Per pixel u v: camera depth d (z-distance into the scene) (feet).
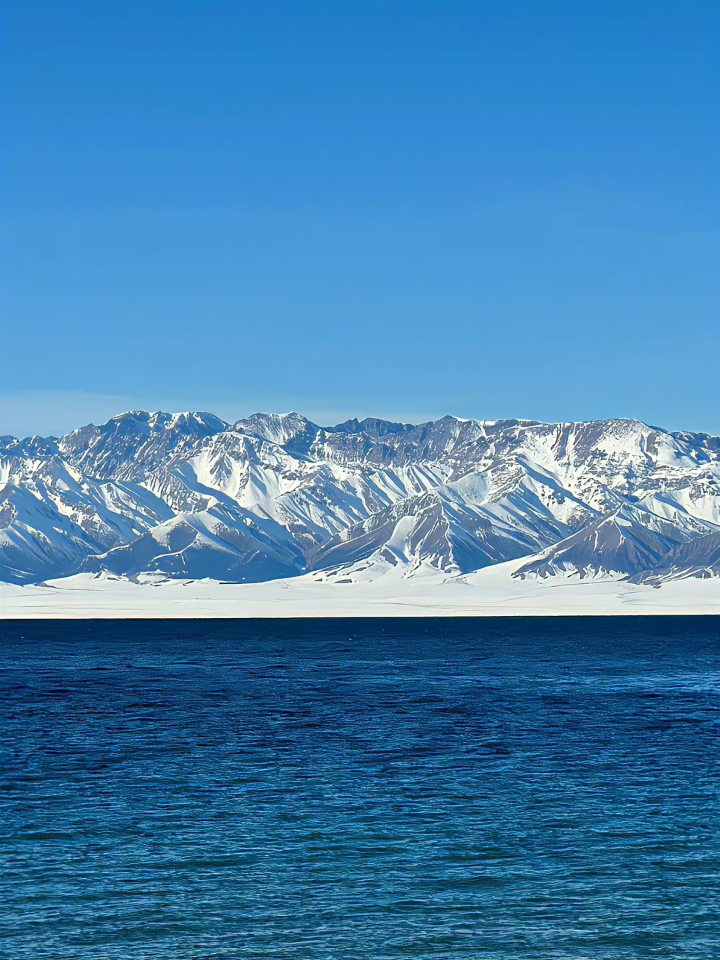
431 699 569.23
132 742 418.51
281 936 206.18
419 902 223.30
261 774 351.05
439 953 198.80
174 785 333.42
